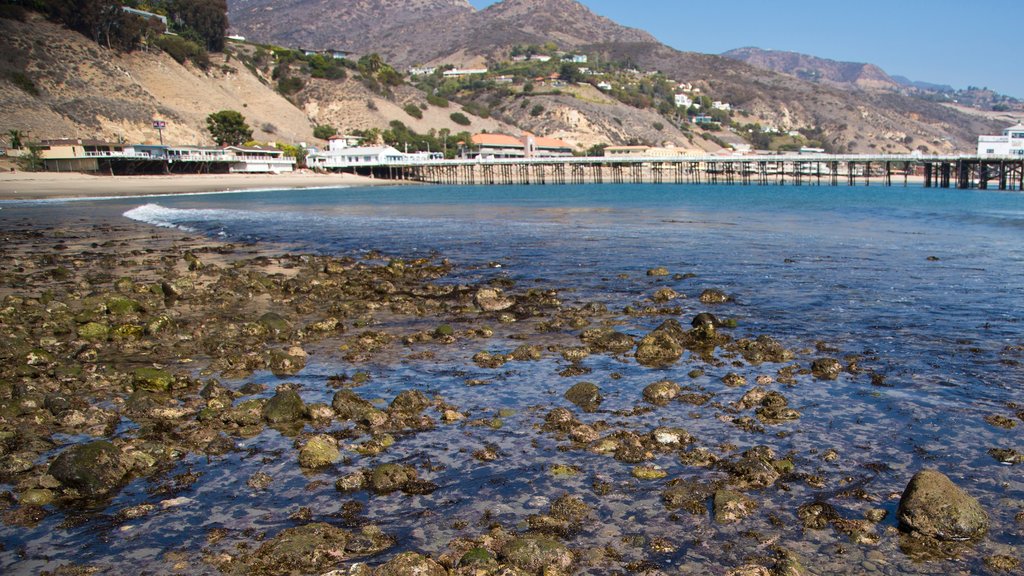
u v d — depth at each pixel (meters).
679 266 26.38
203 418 10.88
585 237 36.84
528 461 9.30
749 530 7.53
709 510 7.95
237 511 8.10
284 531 7.54
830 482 8.57
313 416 10.93
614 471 8.96
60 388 12.41
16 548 7.38
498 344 15.48
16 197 75.94
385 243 35.28
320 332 16.80
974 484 8.42
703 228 41.47
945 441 9.69
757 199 82.88
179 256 30.88
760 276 23.81
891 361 13.57
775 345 14.52
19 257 30.47
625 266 26.64
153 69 162.00
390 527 7.70
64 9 147.62
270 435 10.34
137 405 11.36
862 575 6.73
